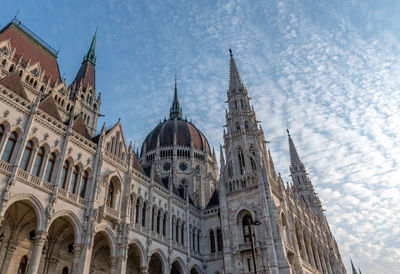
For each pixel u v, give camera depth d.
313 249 75.25
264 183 60.06
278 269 51.06
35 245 30.95
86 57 83.94
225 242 57.81
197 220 64.69
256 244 54.75
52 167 36.75
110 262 39.62
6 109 33.12
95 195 39.31
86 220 37.44
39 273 36.19
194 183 92.50
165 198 56.31
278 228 54.69
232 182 64.38
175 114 127.31
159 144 101.62
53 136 37.81
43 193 33.59
